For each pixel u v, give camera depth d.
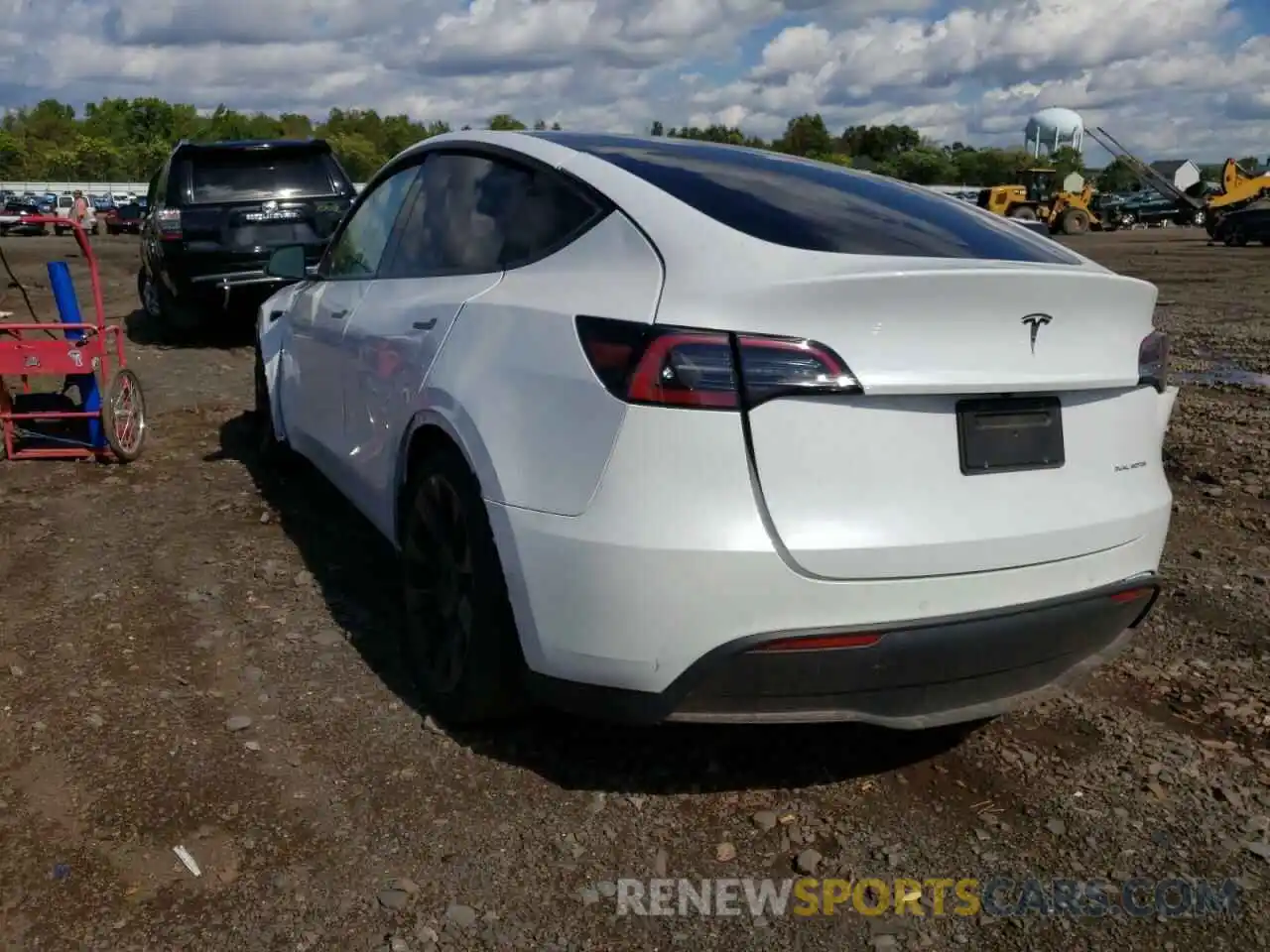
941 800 3.04
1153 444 3.13
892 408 2.62
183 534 4.97
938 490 2.68
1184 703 3.64
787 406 2.55
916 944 2.48
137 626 3.95
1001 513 2.74
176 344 10.92
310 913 2.50
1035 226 4.13
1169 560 5.00
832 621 2.60
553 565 2.73
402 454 3.56
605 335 2.71
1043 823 2.94
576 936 2.46
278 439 5.58
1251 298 16.59
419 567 3.47
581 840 2.79
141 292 12.54
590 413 2.69
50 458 6.25
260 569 4.52
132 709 3.34
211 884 2.58
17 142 98.44
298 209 10.57
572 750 3.21
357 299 4.26
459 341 3.26
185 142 10.61
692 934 2.49
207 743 3.16
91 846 2.69
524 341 2.96
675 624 2.59
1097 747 3.34
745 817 2.92
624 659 2.65
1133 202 54.94
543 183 3.37
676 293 2.67
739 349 2.55
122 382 6.15
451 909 2.52
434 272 3.75
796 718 2.69
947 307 2.64
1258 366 10.38
